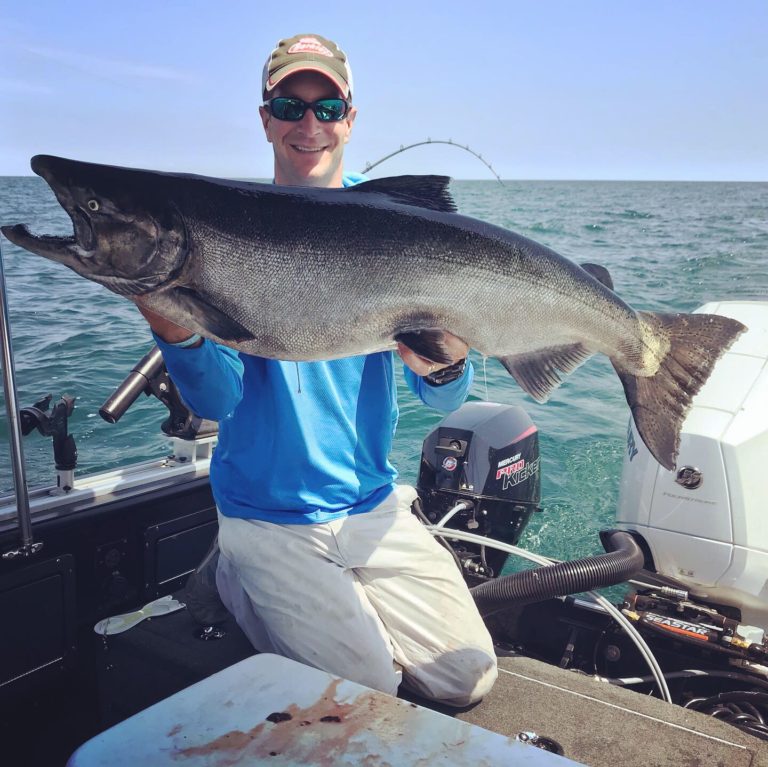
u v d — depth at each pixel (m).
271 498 2.50
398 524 2.59
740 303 3.51
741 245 22.44
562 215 37.84
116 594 2.78
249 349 1.99
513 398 6.46
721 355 2.32
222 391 2.28
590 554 3.80
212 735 1.42
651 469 2.91
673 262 17.09
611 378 6.98
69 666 2.61
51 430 2.66
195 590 2.71
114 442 4.75
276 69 2.64
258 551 2.45
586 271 2.26
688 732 2.22
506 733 2.24
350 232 1.93
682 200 65.56
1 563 2.40
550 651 2.85
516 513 3.38
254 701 1.52
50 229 12.52
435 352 2.06
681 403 2.35
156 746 1.38
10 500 2.66
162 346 2.12
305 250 1.91
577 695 2.42
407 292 2.00
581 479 4.70
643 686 2.70
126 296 1.88
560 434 5.50
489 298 2.08
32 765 2.39
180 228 1.83
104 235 1.80
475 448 3.32
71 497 2.71
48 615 2.54
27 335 7.00
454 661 2.42
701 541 2.75
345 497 2.55
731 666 2.56
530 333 2.17
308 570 2.41
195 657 2.44
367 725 1.45
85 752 1.36
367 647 2.37
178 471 3.04
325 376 2.51
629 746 2.16
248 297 1.91
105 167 1.80
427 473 3.38
